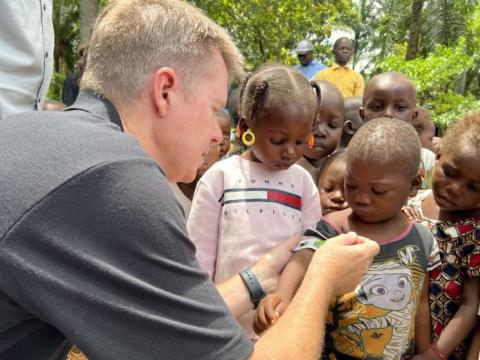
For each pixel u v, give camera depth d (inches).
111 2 54.8
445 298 80.1
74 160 41.7
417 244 69.4
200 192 81.4
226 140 135.2
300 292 54.4
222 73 54.2
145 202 41.8
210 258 80.0
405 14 612.7
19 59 81.7
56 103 130.6
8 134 44.9
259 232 77.4
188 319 42.1
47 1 88.4
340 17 626.8
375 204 66.7
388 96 124.3
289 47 535.2
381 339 68.6
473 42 460.8
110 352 39.9
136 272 41.1
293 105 75.2
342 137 136.5
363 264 59.0
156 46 49.9
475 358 79.1
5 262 39.0
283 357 47.0
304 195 83.4
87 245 40.1
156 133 51.7
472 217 80.9
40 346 44.8
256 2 462.3
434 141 145.5
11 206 39.9
